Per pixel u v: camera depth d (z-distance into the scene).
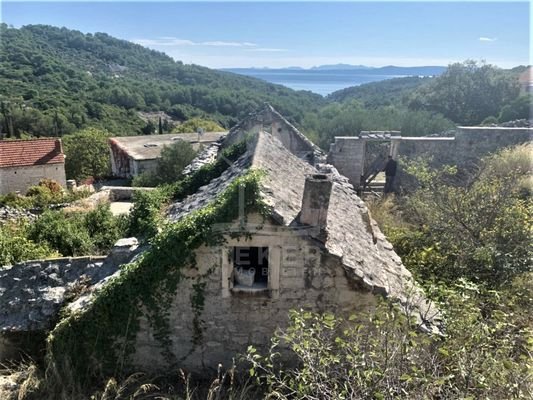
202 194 9.38
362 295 6.71
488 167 14.84
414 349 5.23
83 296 7.75
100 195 18.70
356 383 4.82
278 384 6.48
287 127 18.34
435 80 51.69
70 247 12.12
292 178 8.80
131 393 6.68
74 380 6.89
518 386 4.43
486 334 5.06
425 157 18.42
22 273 8.28
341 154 19.11
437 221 11.26
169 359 7.14
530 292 7.92
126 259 8.33
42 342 7.73
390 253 9.04
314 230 6.44
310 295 6.77
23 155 32.03
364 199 16.73
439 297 6.93
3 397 6.52
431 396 4.52
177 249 6.54
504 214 10.34
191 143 37.22
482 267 9.25
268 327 6.96
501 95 45.22
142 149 39.56
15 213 18.91
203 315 6.92
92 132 44.38
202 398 6.68
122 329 6.96
